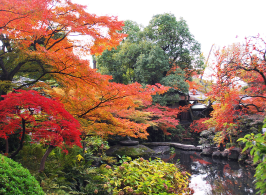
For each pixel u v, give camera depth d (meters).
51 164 5.52
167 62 18.42
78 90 5.69
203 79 20.34
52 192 4.15
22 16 4.55
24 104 3.51
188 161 11.87
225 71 8.80
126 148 13.48
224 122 11.11
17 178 2.68
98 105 5.85
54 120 3.94
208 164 11.12
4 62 6.47
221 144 13.30
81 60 4.62
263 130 6.20
